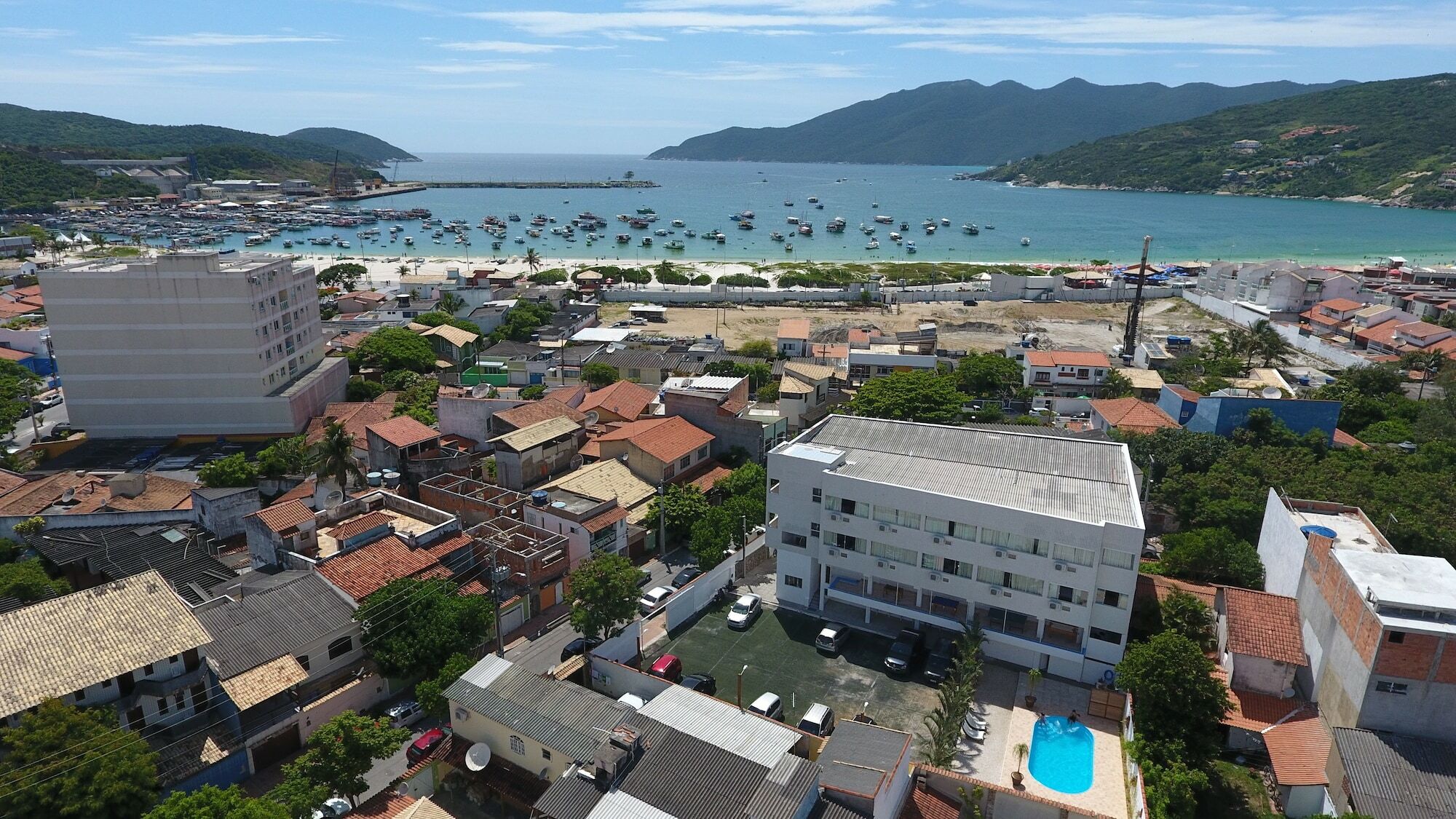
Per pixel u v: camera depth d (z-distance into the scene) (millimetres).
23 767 40531
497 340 160500
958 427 75125
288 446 94875
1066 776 48219
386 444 89625
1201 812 45875
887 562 62344
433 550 66750
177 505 83562
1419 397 118625
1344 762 43188
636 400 108625
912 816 42062
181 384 108188
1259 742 50781
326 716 54188
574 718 45406
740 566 73438
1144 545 77250
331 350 141625
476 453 97938
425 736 52375
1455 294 192000
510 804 45969
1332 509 65500
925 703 55312
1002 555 57562
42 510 80250
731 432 95250
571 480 82188
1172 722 48250
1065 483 62406
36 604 50031
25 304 172375
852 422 75250
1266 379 127750
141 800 42125
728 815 37031
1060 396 125562
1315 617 52781
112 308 105188
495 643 64812
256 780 50188
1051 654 57250
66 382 107188
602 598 57188
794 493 65438
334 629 56656
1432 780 41906
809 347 150000
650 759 40906
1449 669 42969
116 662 47500
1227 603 57219
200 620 54844
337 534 67250
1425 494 72812
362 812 44281
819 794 38219
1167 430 89750
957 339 178625
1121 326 194375
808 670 59000
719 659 60250
